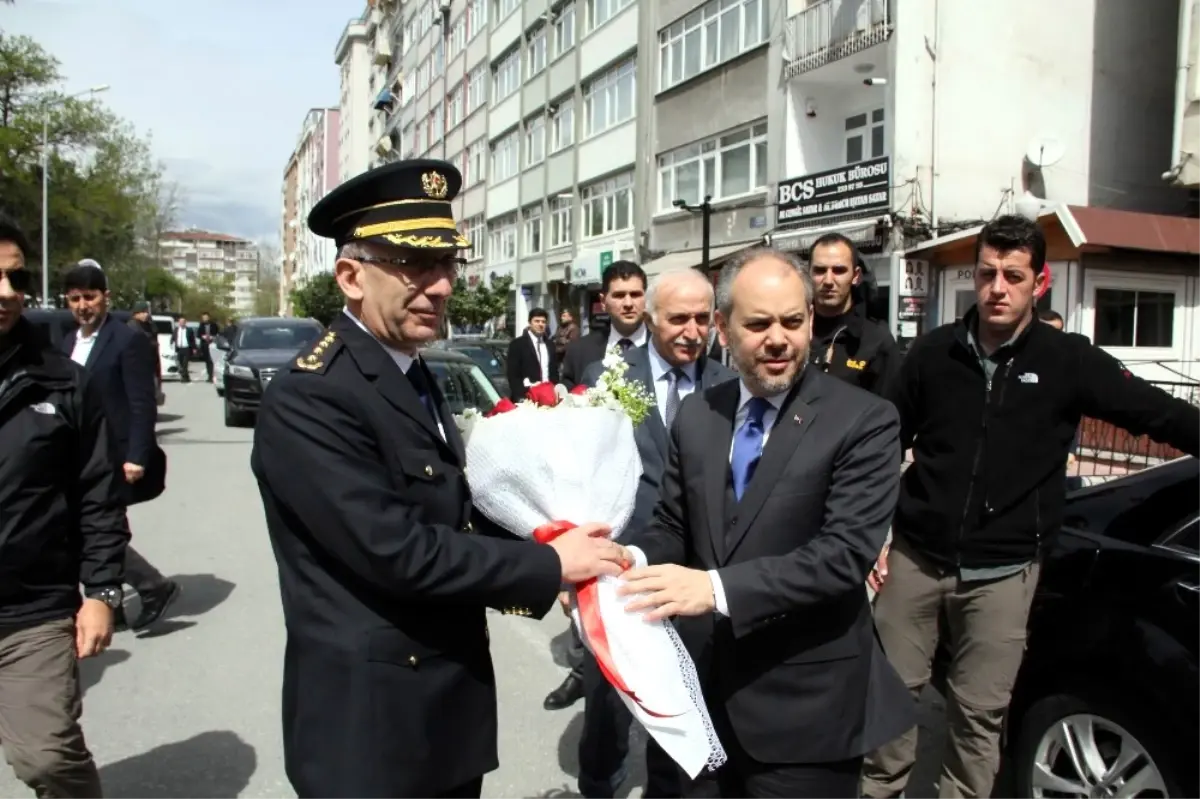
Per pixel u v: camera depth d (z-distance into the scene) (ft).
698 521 7.93
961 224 51.44
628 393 8.76
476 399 27.53
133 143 146.61
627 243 85.56
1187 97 46.80
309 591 6.63
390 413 6.69
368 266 6.82
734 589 7.00
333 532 6.25
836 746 7.41
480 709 7.00
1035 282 9.63
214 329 112.78
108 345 17.19
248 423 55.62
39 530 8.68
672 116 77.20
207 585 21.42
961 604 10.18
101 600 9.16
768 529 7.48
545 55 108.88
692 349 12.17
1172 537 10.07
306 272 327.88
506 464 7.13
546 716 14.56
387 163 6.78
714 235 70.95
